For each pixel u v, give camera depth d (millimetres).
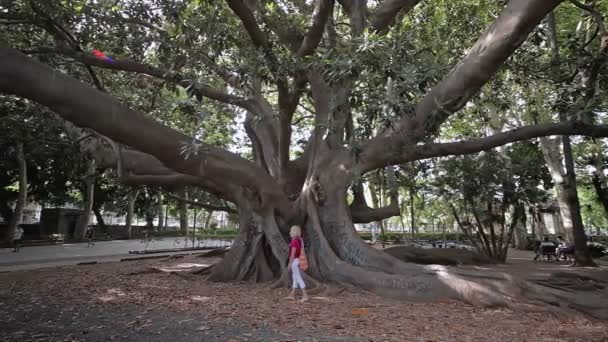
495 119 19344
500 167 17125
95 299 8125
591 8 10492
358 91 7293
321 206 10898
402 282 8703
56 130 15906
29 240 25609
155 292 8961
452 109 8539
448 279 8344
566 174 16562
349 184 10797
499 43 7426
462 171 17219
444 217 36656
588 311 7297
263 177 10438
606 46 9336
